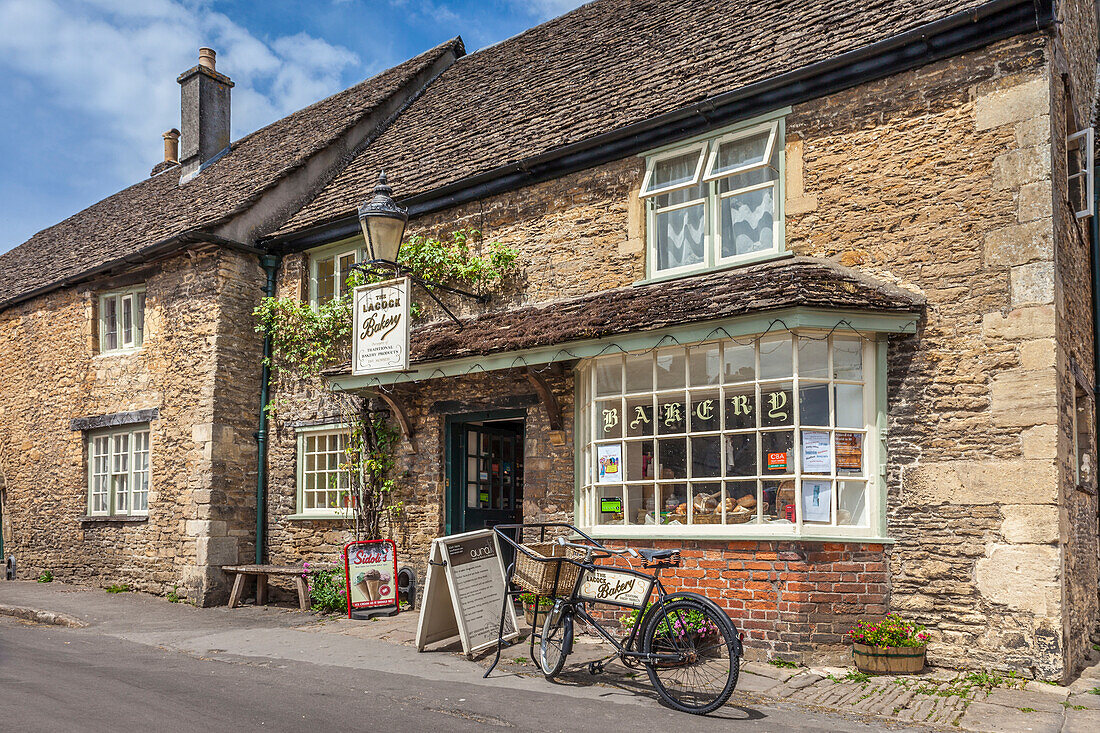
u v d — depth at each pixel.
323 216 11.88
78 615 10.36
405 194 10.99
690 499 7.95
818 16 9.07
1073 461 7.69
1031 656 6.64
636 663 6.40
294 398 12.11
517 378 9.77
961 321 7.24
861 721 5.70
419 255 10.65
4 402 15.72
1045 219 6.93
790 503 7.42
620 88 10.27
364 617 9.74
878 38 7.88
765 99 8.38
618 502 8.48
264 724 5.24
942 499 7.14
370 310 9.94
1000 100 7.23
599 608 8.51
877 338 7.55
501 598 7.81
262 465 12.23
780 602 7.30
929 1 8.05
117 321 13.88
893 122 7.79
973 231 7.27
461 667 7.16
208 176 15.89
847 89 8.05
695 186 8.75
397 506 10.69
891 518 7.36
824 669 7.04
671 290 8.38
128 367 13.34
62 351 14.59
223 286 12.06
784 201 8.33
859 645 6.99
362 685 6.48
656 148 9.19
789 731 5.38
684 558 7.87
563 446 9.26
